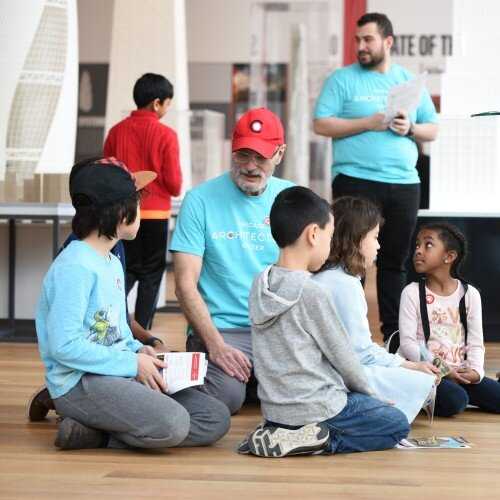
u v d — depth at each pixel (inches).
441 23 754.2
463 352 223.5
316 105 296.5
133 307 400.2
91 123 761.6
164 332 351.9
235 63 767.7
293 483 157.9
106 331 176.9
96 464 168.6
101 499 147.9
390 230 295.9
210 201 217.9
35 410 203.2
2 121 372.8
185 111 485.7
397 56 757.3
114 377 175.8
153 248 325.1
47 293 175.0
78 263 173.3
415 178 296.2
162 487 154.7
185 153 486.0
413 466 170.6
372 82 292.7
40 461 170.4
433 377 198.2
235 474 163.2
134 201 176.7
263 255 219.0
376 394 185.6
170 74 536.7
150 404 173.9
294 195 177.9
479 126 334.3
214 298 219.3
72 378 175.6
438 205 337.7
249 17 765.3
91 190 174.7
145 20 535.8
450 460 175.3
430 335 223.3
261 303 175.8
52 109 377.7
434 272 224.1
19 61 371.9
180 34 547.5
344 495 151.6
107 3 757.9
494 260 338.6
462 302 223.6
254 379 220.4
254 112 211.8
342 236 199.0
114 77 538.9
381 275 302.8
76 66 387.9
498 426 207.2
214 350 206.5
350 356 176.7
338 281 198.2
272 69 764.6
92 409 175.2
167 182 323.0
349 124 289.3
